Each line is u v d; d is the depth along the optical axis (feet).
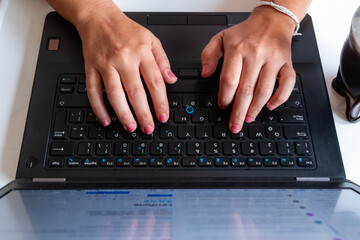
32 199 1.13
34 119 1.39
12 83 1.54
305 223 0.95
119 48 1.41
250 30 1.50
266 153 1.35
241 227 0.92
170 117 1.41
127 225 0.94
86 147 1.34
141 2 1.77
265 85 1.37
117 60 1.39
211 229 0.91
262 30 1.49
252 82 1.38
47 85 1.46
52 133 1.36
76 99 1.43
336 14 1.77
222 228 0.91
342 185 1.28
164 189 1.23
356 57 1.24
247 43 1.43
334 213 1.02
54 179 1.29
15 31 1.66
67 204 1.08
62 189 1.21
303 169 1.35
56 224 0.94
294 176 1.33
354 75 1.31
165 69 1.46
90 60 1.45
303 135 1.40
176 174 1.31
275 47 1.44
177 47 1.60
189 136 1.37
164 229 0.92
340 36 1.71
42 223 0.95
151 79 1.38
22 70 1.57
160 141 1.36
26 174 1.30
